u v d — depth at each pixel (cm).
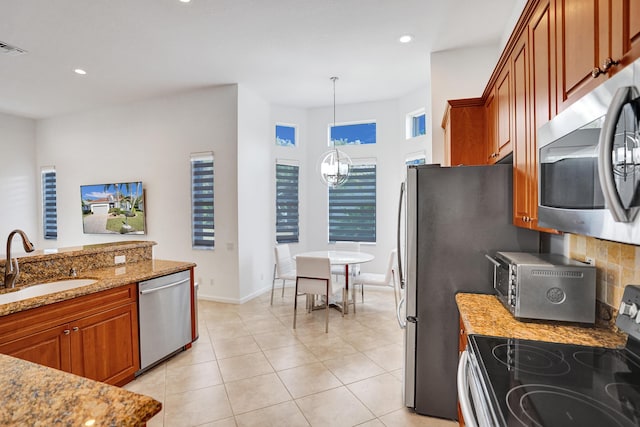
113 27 291
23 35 303
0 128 541
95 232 527
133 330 249
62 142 554
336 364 274
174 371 264
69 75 397
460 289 200
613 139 69
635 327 110
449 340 203
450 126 274
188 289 304
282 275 443
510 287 156
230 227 445
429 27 298
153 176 487
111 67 377
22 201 566
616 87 72
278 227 531
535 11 140
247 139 459
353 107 529
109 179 518
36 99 479
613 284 135
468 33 308
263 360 282
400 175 507
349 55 354
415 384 209
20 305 179
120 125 506
